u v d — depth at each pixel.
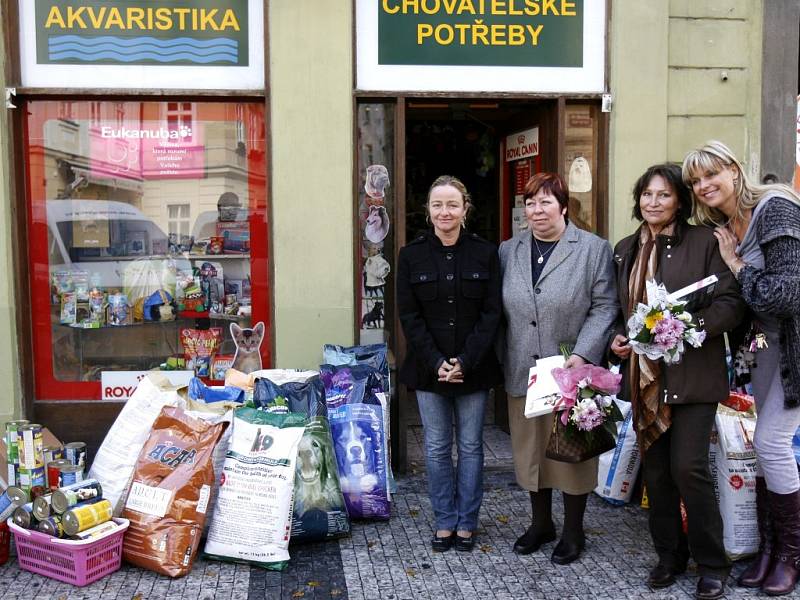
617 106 4.82
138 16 4.62
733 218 3.29
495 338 3.62
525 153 5.40
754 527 3.54
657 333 3.01
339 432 4.06
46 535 3.36
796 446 3.69
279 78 4.62
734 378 3.69
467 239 3.59
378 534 3.93
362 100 4.75
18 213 4.66
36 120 4.72
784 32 4.97
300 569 3.53
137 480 3.54
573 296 3.46
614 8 4.79
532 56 4.79
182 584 3.37
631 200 4.86
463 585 3.38
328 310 4.73
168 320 4.90
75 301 4.84
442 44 4.73
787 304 2.96
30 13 4.57
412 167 6.96
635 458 4.26
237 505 3.53
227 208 4.84
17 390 4.66
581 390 3.27
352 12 4.62
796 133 5.06
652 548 3.75
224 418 3.76
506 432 5.75
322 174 4.67
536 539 3.70
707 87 4.97
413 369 3.67
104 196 4.81
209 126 4.79
